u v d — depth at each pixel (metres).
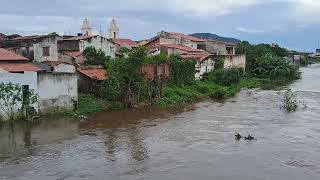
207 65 82.12
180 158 30.22
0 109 41.75
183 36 105.88
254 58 106.94
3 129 39.56
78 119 44.91
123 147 33.44
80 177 26.17
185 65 68.12
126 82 52.78
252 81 90.19
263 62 101.88
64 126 41.34
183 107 54.09
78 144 34.38
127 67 52.06
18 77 42.31
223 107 54.28
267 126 41.34
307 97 65.50
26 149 32.69
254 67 103.94
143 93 55.22
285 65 103.00
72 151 32.22
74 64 61.00
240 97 65.50
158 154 31.33
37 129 39.75
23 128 40.06
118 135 37.72
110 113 49.00
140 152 31.92
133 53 52.38
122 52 78.19
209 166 28.31
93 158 30.30
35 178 25.97
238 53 111.38
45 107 45.88
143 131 39.38
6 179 25.75
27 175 26.52
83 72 55.88
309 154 31.08
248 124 42.44
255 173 26.84
